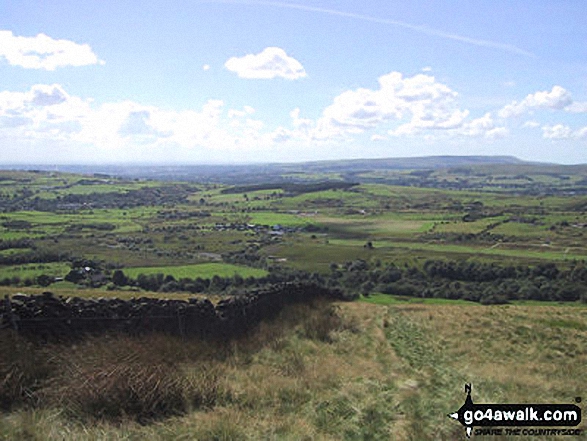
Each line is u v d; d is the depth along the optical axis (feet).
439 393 37.73
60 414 27.25
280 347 51.44
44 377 31.30
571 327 77.66
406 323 79.05
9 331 33.76
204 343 45.11
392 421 30.83
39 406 27.91
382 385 38.83
